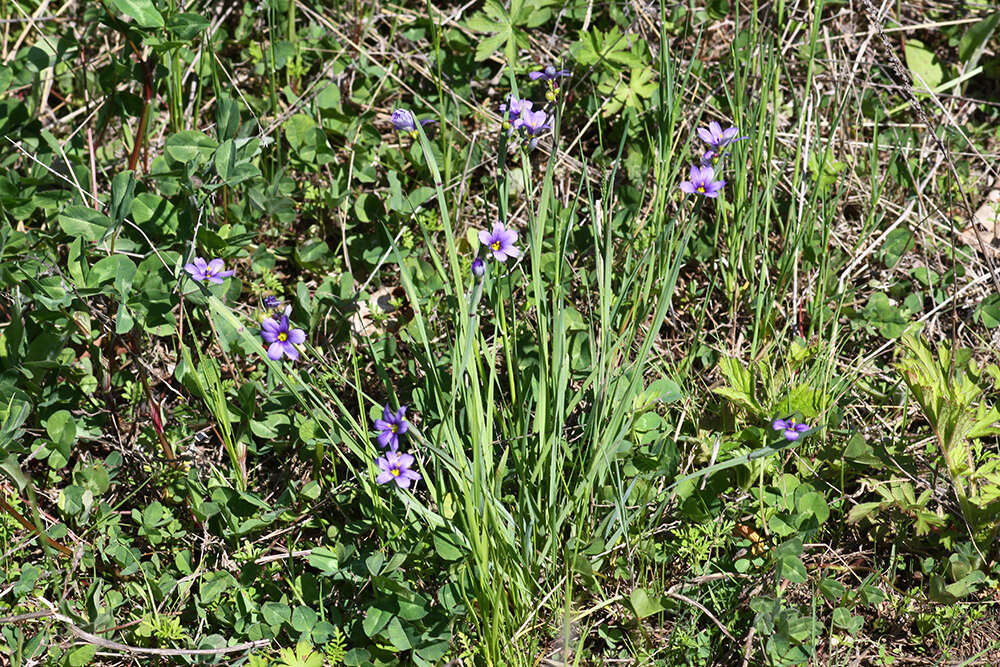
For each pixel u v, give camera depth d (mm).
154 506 1129
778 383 1160
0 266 1139
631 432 1136
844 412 1170
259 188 1210
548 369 1138
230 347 1160
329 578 1116
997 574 1124
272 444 1147
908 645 1110
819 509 1121
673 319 1218
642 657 1095
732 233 1210
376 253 1221
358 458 1153
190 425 1161
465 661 1089
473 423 1056
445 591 1093
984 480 1143
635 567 1123
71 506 1124
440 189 1065
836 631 1112
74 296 1129
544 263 1207
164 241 1174
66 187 1195
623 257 1220
